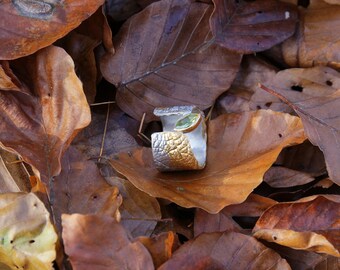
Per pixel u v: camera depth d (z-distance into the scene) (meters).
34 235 0.24
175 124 0.27
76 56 0.28
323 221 0.26
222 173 0.26
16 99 0.26
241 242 0.25
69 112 0.26
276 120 0.26
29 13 0.26
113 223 0.24
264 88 0.27
